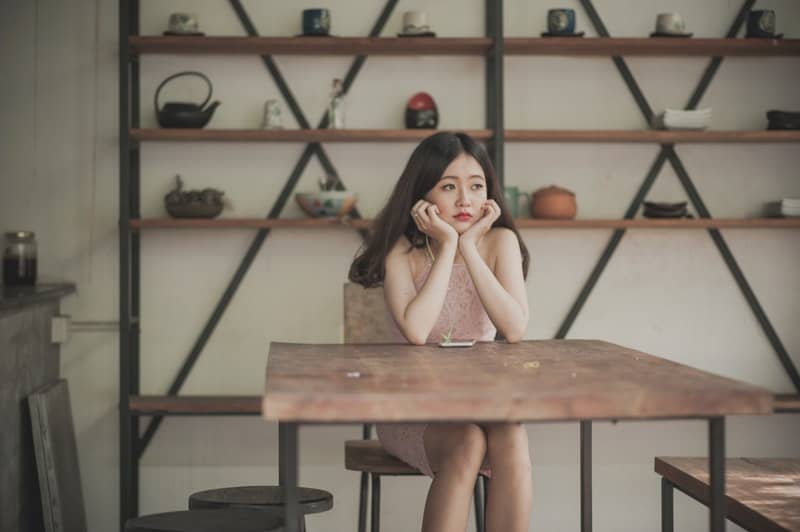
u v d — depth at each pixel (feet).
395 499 13.93
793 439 14.43
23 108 13.58
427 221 8.68
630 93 14.15
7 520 10.71
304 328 13.96
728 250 14.24
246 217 13.87
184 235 13.85
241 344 13.91
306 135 12.97
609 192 14.17
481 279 8.55
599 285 14.23
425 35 13.16
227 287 13.89
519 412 5.49
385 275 8.91
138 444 13.73
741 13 14.14
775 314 14.37
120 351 12.80
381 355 7.62
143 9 13.69
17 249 12.78
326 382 5.98
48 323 12.82
